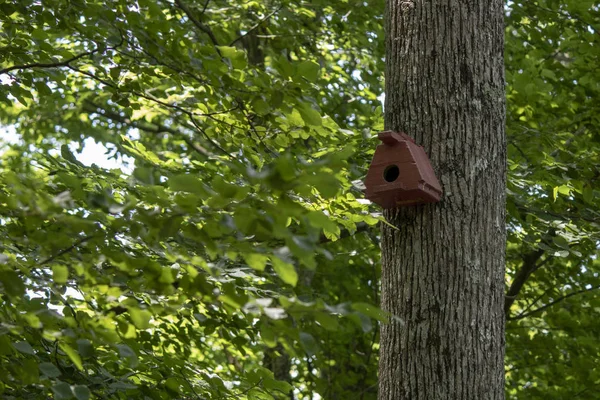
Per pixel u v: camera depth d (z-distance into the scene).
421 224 4.81
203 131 5.56
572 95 9.53
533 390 10.67
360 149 7.21
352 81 11.48
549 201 8.16
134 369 5.04
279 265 2.72
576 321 10.15
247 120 5.22
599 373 9.87
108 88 5.52
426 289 4.73
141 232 3.03
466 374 4.63
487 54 5.07
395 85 5.10
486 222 4.85
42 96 6.03
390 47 5.21
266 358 11.24
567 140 8.62
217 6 10.23
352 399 11.33
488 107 5.00
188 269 3.18
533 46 9.84
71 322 3.28
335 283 12.12
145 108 6.71
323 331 10.46
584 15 8.82
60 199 2.94
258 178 2.56
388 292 4.86
